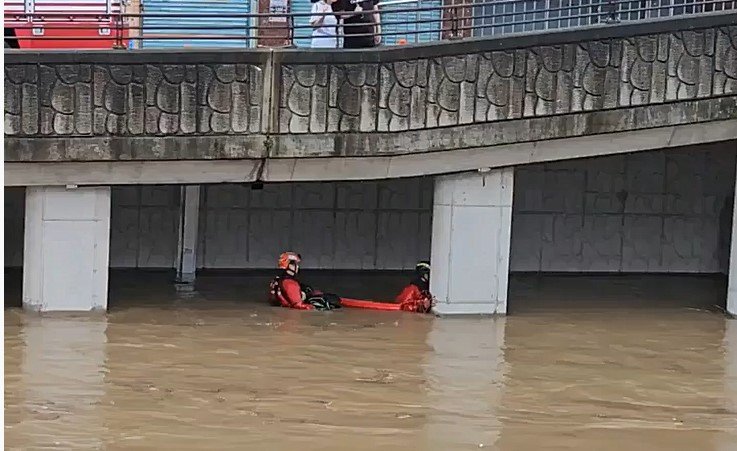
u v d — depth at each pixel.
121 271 15.91
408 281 15.85
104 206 12.48
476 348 11.51
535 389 9.88
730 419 9.09
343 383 9.88
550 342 11.95
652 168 17.25
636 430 8.67
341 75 12.26
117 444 7.90
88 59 11.87
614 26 12.57
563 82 12.55
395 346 11.45
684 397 9.78
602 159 17.09
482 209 13.00
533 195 16.98
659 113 12.73
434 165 12.75
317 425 8.54
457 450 8.01
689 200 17.34
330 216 16.47
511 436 8.41
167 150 12.11
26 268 12.48
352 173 12.70
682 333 12.73
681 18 12.66
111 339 11.33
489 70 12.45
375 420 8.73
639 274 17.27
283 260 13.77
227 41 16.84
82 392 9.28
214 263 16.22
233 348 11.12
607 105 12.63
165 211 16.06
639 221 17.28
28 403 8.88
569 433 8.54
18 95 11.77
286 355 10.89
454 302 13.08
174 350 10.95
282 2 17.11
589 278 16.75
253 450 7.86
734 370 10.91
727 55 12.78
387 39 17.09
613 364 11.02
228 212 16.20
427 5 16.72
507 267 13.20
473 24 16.59
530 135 12.59
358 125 12.34
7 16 12.37
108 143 11.99
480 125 12.52
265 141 12.24
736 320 13.66
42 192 12.27
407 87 12.36
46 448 7.75
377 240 16.58
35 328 11.70
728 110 12.84
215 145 12.17
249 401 9.18
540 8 16.06
